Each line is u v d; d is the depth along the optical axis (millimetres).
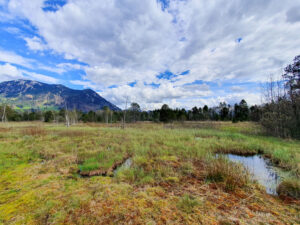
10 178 3748
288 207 2533
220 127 16875
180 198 2742
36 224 2121
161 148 6809
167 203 2574
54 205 2537
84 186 3311
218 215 2266
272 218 2227
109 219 2166
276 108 11031
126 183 3453
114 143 8070
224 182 3312
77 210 2389
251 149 6941
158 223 2070
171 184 3393
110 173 4211
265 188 3264
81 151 6426
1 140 8555
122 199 2695
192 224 2049
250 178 3695
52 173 4145
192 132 12062
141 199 2699
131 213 2289
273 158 5672
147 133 11609
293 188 3027
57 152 6172
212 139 8906
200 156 5664
